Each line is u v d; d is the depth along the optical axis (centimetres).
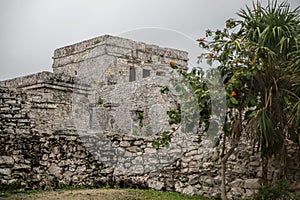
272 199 572
